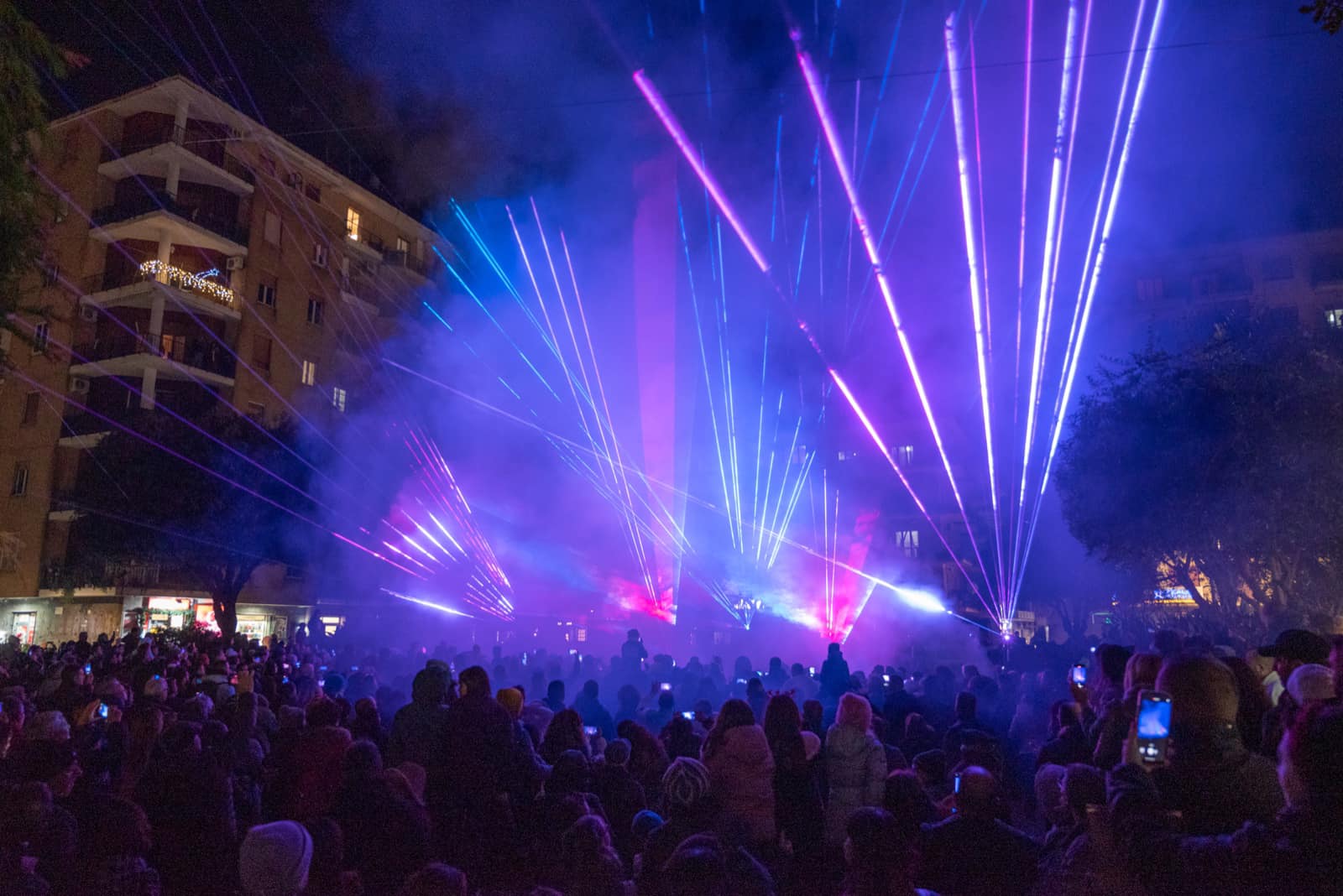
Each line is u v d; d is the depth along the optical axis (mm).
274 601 39094
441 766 6340
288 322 41688
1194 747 3375
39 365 37781
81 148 38031
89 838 4438
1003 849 4445
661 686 12195
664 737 8547
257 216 40562
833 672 12445
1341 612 17891
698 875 3521
